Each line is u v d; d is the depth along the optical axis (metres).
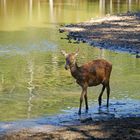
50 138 25.41
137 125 27.41
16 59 54.12
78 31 82.00
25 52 59.97
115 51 60.44
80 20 104.06
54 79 42.31
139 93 36.72
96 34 77.38
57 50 61.75
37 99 34.88
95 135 25.61
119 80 41.41
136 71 45.91
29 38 74.00
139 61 52.34
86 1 168.12
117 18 104.19
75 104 33.56
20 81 41.41
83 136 25.55
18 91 37.66
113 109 32.19
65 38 74.19
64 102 34.06
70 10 130.38
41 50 61.91
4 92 37.22
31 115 30.66
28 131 27.03
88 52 59.59
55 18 108.75
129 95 36.09
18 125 28.44
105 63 32.78
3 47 64.12
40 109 32.16
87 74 31.69
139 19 101.25
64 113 31.25
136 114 30.73
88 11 127.31
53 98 35.28
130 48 62.50
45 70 46.72
